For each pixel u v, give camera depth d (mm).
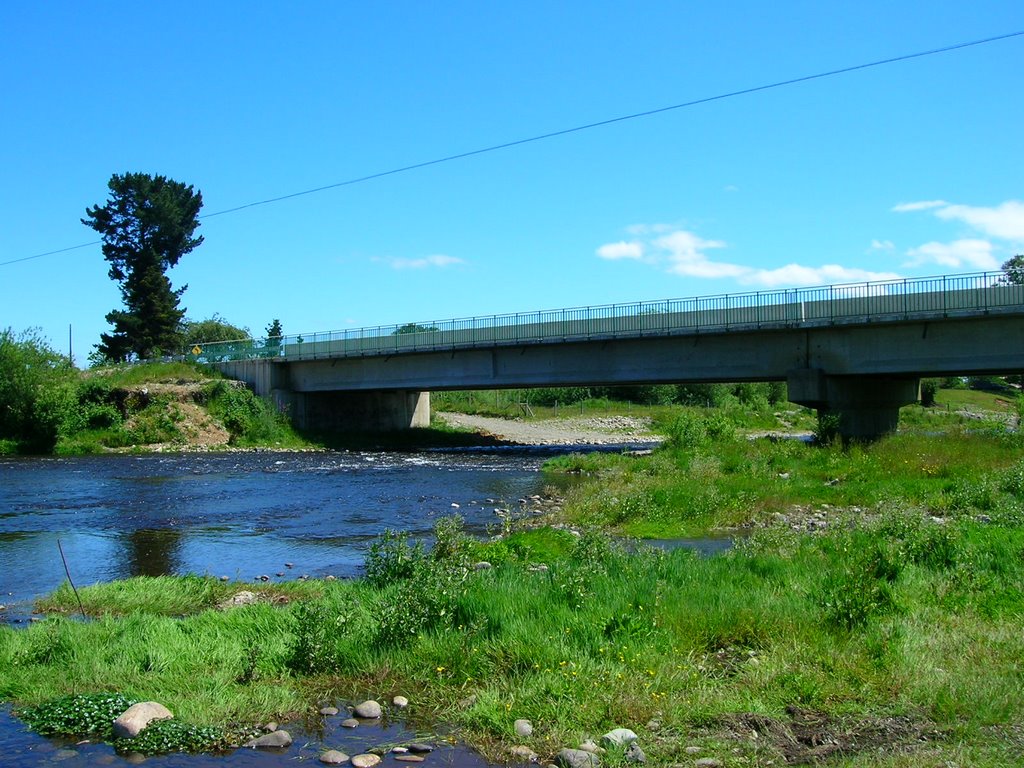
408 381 58219
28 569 17688
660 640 9844
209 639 10711
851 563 13570
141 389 59094
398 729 8109
